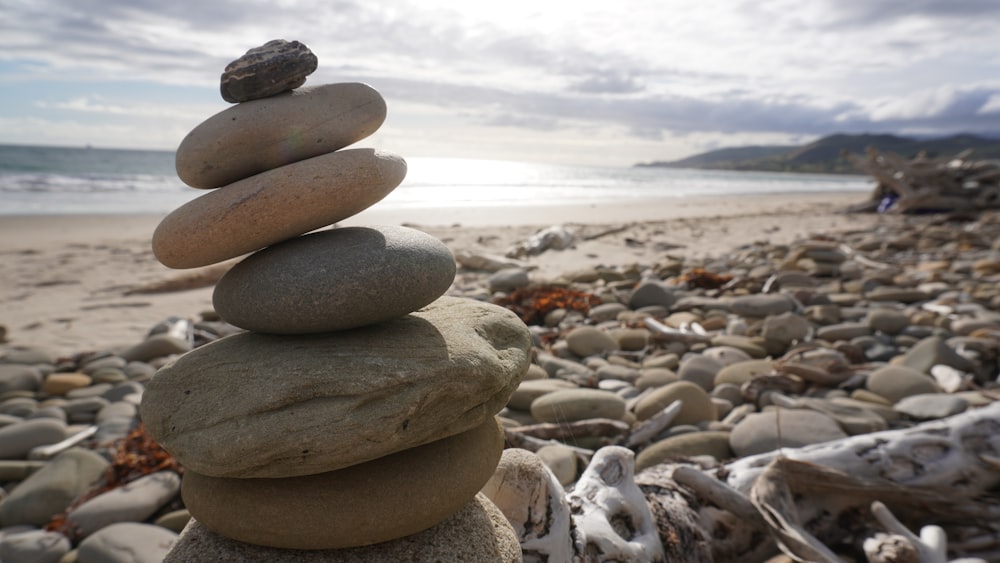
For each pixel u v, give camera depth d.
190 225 0.31
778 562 0.45
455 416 0.31
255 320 0.32
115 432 0.76
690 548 0.45
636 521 0.44
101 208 3.00
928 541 0.46
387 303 0.32
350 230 0.34
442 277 0.34
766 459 0.53
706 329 1.20
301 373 0.29
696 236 2.71
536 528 0.39
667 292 1.40
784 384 0.83
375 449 0.28
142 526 0.54
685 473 0.49
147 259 1.88
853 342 1.06
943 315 1.22
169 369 0.32
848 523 0.50
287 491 0.31
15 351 1.07
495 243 2.33
